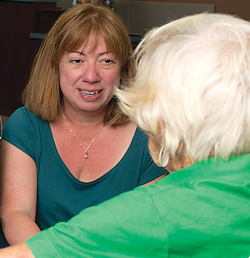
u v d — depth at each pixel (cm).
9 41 397
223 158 72
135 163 141
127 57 134
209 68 69
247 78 69
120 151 141
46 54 134
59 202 136
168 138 75
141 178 145
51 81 134
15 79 400
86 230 67
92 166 140
